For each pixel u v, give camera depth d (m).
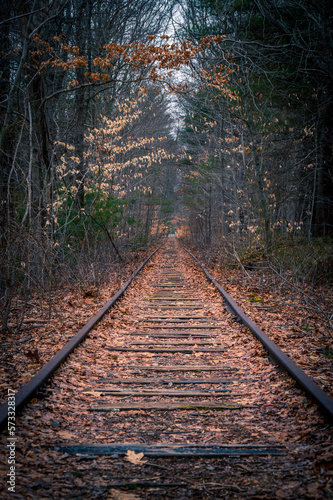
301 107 15.30
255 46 12.89
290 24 12.35
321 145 14.83
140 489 2.78
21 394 3.94
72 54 10.03
